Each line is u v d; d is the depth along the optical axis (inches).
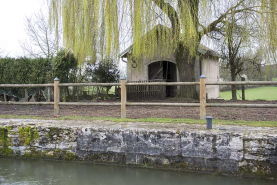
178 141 173.5
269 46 319.6
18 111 323.6
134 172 176.6
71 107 380.5
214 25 389.1
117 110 331.3
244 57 519.2
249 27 354.6
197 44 365.4
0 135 213.5
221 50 495.8
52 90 430.9
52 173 177.2
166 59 550.9
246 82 205.3
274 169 153.3
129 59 563.8
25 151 207.5
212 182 158.6
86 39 327.3
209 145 166.6
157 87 514.6
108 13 300.0
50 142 201.3
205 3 322.7
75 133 195.8
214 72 673.6
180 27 332.2
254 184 152.5
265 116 251.0
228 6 372.5
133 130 183.6
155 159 178.5
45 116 265.3
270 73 403.5
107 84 246.2
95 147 191.2
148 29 316.5
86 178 168.1
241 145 159.8
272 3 301.3
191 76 432.8
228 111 303.1
